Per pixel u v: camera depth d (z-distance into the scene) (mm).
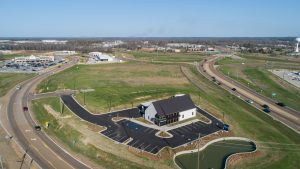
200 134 74750
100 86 120688
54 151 63312
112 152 62500
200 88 124000
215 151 66812
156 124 80312
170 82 133875
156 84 128000
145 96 106562
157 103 81438
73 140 69188
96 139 68812
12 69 172125
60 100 99812
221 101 106062
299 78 153000
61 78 138625
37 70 167875
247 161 62156
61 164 57406
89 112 88500
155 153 62656
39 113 89125
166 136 72438
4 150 62812
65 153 62562
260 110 98562
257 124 84750
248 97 114188
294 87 133750
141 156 61250
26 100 102625
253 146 70250
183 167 58562
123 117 85188
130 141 68500
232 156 63188
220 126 81000
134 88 118250
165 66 185625
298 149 69125
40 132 74250
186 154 64750
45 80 135750
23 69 172000
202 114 90625
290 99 113500
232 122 85062
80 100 99625
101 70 167250
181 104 85875
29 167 55594
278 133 78750
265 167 59625
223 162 61156
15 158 59188
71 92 111125
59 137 71500
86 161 59156
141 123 80875
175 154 63500
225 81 142125
